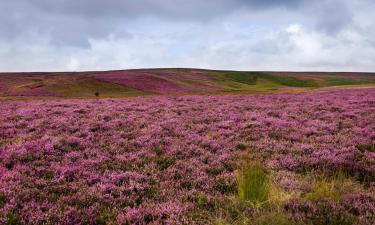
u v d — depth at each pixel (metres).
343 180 8.52
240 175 7.78
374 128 15.70
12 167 9.59
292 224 5.54
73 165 9.70
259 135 14.41
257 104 27.61
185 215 6.30
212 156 11.10
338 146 12.05
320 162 10.03
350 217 5.92
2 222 5.89
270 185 7.42
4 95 69.12
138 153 11.29
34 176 8.68
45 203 6.79
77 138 13.17
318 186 7.66
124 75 110.25
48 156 10.59
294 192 7.40
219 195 7.50
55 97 65.06
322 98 32.72
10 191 7.29
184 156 11.20
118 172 9.24
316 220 5.76
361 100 28.59
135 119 18.91
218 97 37.75
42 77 124.94
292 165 9.91
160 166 9.98
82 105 26.75
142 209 6.53
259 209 6.36
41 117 19.44
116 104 27.89
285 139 13.90
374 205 6.74
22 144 11.88
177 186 8.25
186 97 38.31
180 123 17.61
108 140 13.34
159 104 28.03
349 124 16.72
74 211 6.44
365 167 9.51
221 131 15.42
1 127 16.16
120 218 6.16
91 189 7.76
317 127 16.22
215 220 6.01
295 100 31.38
